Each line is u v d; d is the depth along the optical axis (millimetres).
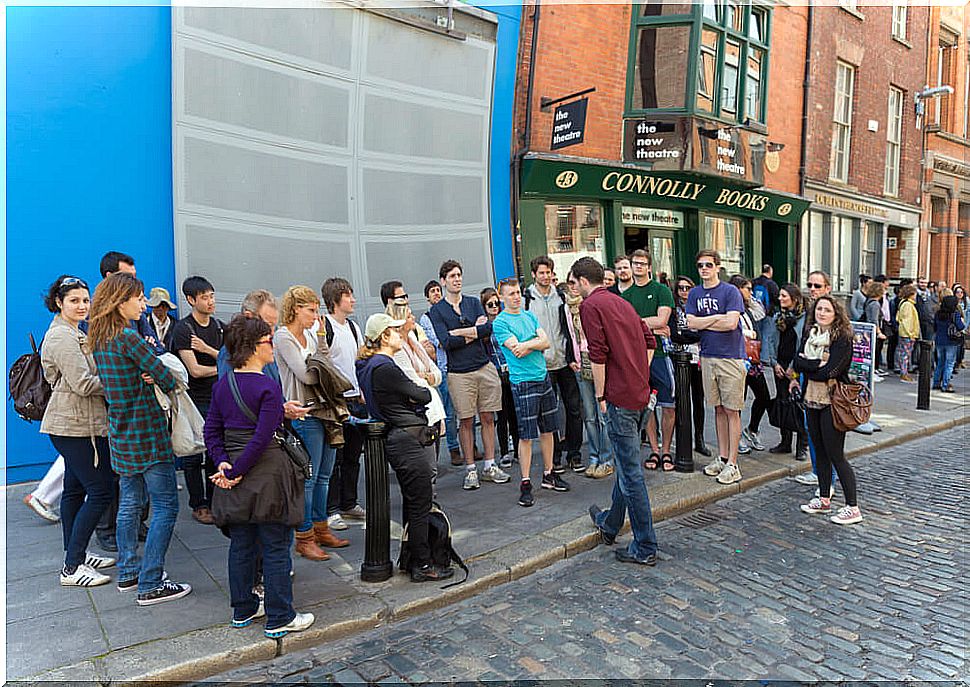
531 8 9086
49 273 5684
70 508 3930
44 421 3717
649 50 10281
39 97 5562
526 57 9172
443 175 8492
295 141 7086
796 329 6316
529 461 5316
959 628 3570
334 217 7484
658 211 11672
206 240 6508
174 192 6273
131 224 6113
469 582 3961
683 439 6125
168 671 3010
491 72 8805
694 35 10109
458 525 4863
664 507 5219
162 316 5395
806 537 4852
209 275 6559
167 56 6215
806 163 13578
